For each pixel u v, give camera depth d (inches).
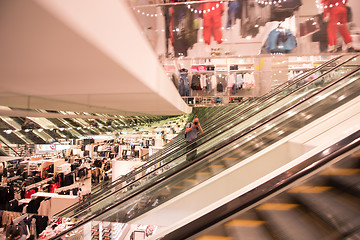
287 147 126.5
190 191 132.3
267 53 103.1
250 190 54.2
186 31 102.7
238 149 150.6
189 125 219.5
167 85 104.8
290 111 154.1
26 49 26.4
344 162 51.3
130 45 40.6
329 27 100.0
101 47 27.3
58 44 25.2
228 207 52.4
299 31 101.4
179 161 171.9
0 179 214.5
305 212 55.4
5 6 16.0
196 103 351.9
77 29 21.2
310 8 100.9
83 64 34.1
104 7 28.3
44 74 39.8
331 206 55.1
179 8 102.4
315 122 128.1
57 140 209.9
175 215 131.6
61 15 18.3
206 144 181.8
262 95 275.4
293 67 297.3
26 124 176.1
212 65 285.4
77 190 278.8
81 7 21.8
